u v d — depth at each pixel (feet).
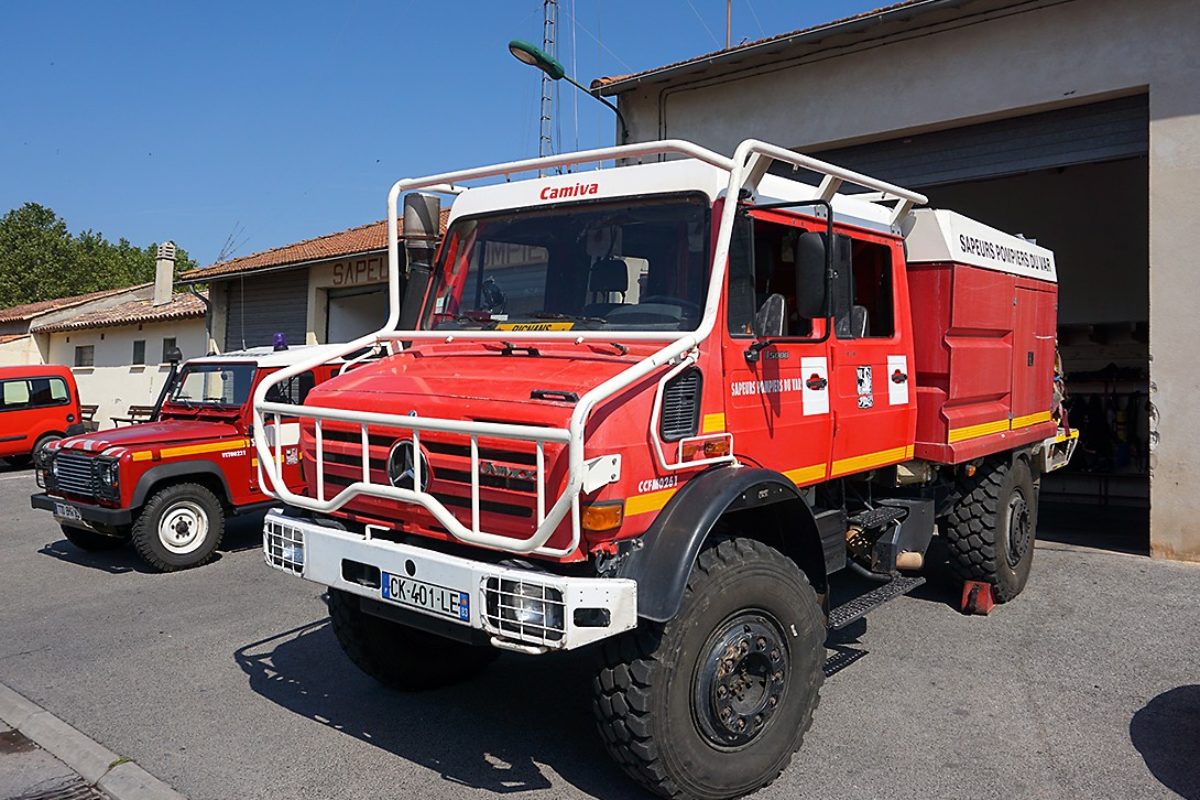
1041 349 23.44
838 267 15.31
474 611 11.00
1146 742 14.20
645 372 11.15
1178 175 25.91
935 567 25.16
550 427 10.84
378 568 12.14
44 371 54.75
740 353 13.10
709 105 36.14
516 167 14.62
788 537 13.94
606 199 14.02
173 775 13.44
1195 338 25.72
